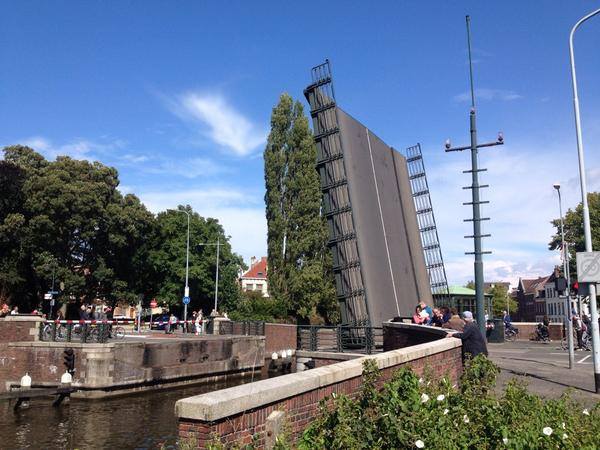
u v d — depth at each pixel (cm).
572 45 1423
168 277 6288
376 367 632
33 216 4847
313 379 597
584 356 2312
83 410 2195
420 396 539
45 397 2420
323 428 505
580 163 1368
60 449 1611
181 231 6372
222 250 6594
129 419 2036
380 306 2283
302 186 5825
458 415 541
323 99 2269
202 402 449
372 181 2503
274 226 5838
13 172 4722
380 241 2452
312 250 5747
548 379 1445
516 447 478
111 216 5112
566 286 1809
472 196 1900
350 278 2227
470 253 1905
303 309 5553
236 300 6800
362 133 2467
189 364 3025
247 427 494
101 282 5312
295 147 5994
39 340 2611
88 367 2473
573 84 1402
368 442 475
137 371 2652
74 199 4806
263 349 3894
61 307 5119
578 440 518
